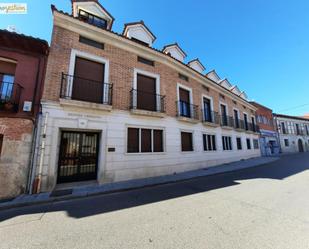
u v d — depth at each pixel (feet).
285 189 17.78
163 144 29.30
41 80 20.13
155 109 29.71
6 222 11.51
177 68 34.83
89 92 23.15
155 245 8.32
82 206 14.48
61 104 20.39
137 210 13.20
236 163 42.80
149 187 20.99
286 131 83.20
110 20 29.78
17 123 18.28
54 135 19.72
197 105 37.40
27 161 18.11
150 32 33.50
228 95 50.21
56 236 9.49
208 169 33.81
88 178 22.50
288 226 9.84
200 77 39.52
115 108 24.61
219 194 16.99
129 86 26.84
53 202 15.72
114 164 23.21
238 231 9.46
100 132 23.53
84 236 9.41
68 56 22.22
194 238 8.87
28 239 9.25
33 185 17.65
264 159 51.49
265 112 73.31
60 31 22.29
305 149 89.92
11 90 19.38
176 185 21.83
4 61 19.95
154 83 30.81
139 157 25.73
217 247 7.99
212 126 40.37
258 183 21.13
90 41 24.68
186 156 32.35
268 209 12.56
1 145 17.74
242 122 54.80
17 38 18.97
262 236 8.86
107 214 12.53
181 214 12.14
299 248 7.75
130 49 27.99
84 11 28.09
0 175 16.88
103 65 25.20
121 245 8.42
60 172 20.93
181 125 32.96
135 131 26.66
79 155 22.39
